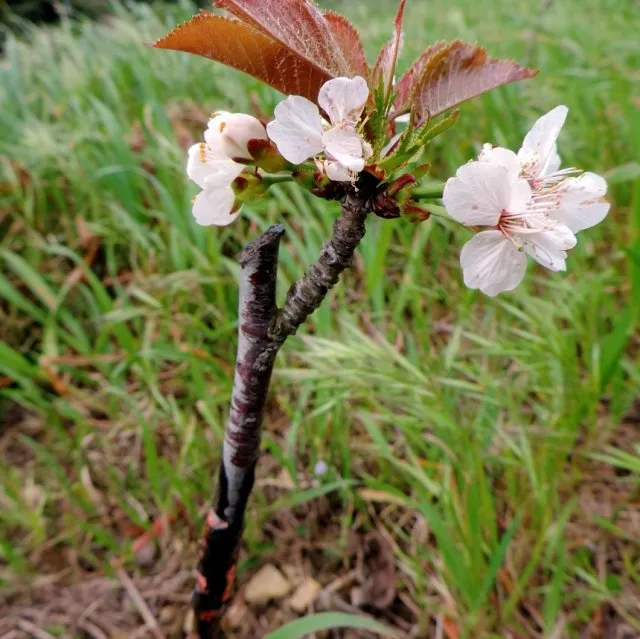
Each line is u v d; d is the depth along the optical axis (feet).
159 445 1.30
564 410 1.11
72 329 1.39
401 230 1.41
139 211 1.59
